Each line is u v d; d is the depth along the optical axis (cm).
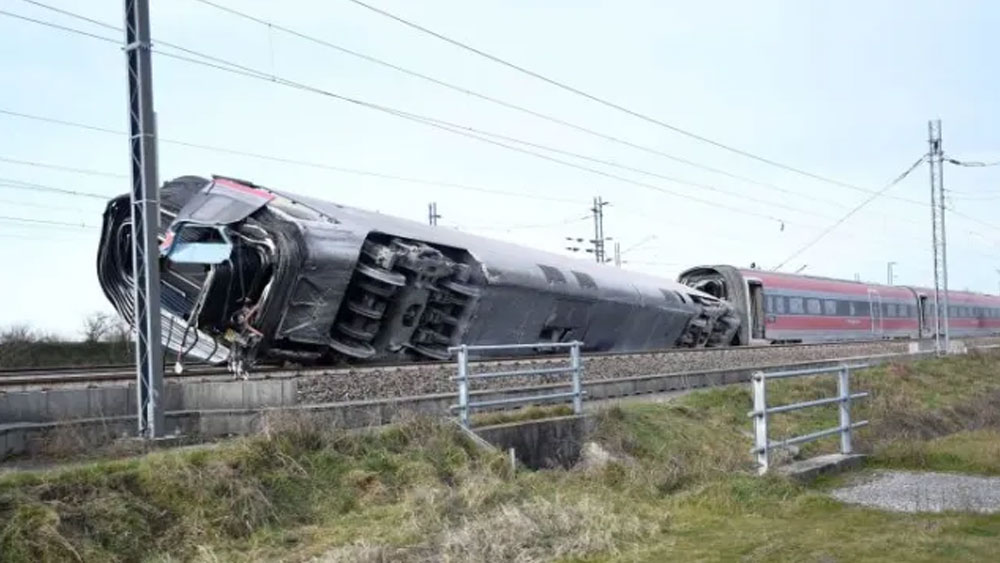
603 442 1306
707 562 748
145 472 816
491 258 2125
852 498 1080
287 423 970
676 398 1748
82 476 777
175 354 1755
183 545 768
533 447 1222
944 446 1516
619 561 757
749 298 3672
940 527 869
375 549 753
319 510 884
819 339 4100
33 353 3344
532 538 818
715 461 1269
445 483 1001
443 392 1518
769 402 1953
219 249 1559
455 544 788
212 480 839
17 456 965
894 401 2206
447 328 2033
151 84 1116
